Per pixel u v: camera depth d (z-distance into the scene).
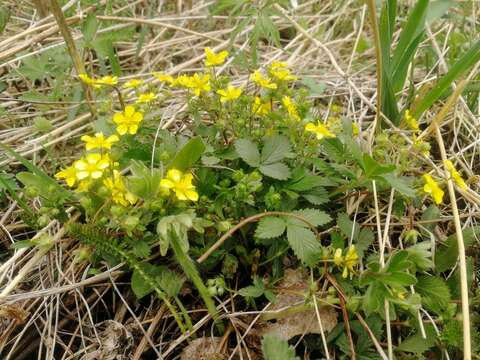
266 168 0.27
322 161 0.28
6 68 0.44
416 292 0.25
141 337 0.26
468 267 0.27
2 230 0.31
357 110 0.41
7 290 0.25
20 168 0.35
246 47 0.49
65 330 0.27
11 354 0.27
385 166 0.24
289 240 0.25
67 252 0.29
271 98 0.30
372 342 0.25
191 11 0.53
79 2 0.45
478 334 0.25
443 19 0.52
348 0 0.50
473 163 0.37
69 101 0.40
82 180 0.24
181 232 0.22
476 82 0.38
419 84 0.41
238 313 0.25
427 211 0.30
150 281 0.24
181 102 0.39
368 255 0.29
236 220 0.27
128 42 0.49
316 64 0.48
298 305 0.25
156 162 0.28
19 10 0.49
